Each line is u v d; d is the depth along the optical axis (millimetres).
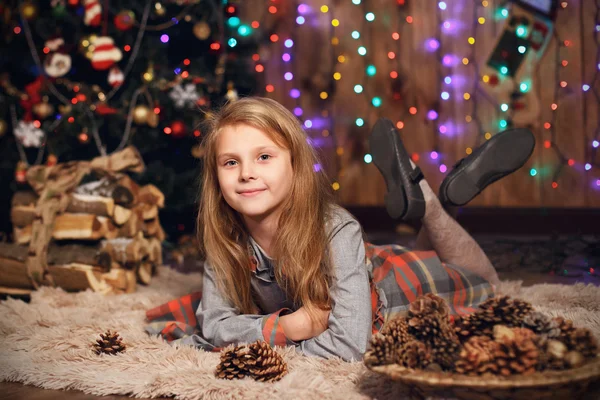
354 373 1356
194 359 1495
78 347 1669
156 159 3602
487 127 4113
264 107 1536
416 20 4250
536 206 4000
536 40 3955
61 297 2309
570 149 3928
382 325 1609
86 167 2590
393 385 1270
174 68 3477
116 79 3301
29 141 3344
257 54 3748
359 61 4395
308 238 1541
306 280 1531
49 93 3508
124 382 1374
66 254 2457
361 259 1546
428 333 1164
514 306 1192
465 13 4117
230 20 3561
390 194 1904
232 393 1256
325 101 4473
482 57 4094
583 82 3877
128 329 1800
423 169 4262
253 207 1489
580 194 3922
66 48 3428
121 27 3279
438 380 1052
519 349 1059
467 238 1942
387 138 1908
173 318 1864
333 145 4465
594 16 3842
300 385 1278
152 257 2645
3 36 3535
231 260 1644
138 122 3223
